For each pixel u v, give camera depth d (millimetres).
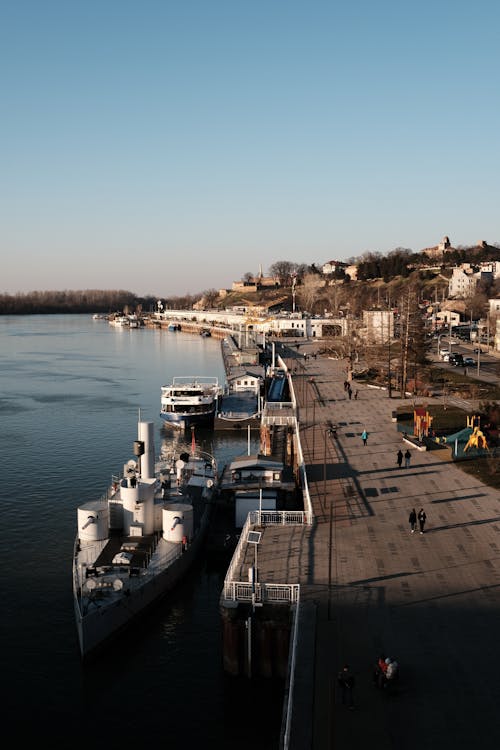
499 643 33156
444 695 28922
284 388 149500
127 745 36938
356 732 26484
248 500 65312
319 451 75375
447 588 39406
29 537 64875
